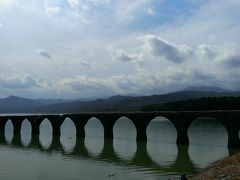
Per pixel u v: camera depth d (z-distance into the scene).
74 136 102.69
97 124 187.12
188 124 75.12
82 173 48.38
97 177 45.81
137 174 47.31
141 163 55.41
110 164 54.97
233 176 30.70
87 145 79.06
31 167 52.94
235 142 68.38
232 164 36.84
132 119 84.25
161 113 79.19
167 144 77.19
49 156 63.78
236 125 68.38
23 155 65.44
